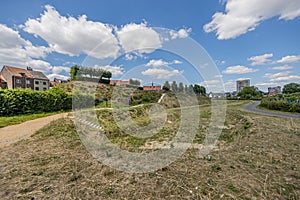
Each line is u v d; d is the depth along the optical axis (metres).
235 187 2.29
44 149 4.02
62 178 2.57
